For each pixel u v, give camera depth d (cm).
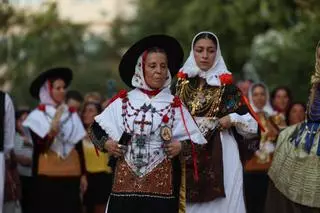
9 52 4044
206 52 1179
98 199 1770
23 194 1638
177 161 987
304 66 3155
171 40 986
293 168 1177
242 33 3747
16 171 1550
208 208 1164
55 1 4156
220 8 3809
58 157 1597
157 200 958
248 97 1752
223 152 1167
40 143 1579
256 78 4212
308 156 1161
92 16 8000
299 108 1691
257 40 4031
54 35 4416
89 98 1961
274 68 4000
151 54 974
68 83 1648
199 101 1174
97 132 1002
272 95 1830
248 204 1705
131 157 966
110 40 6100
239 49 3941
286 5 3653
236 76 4216
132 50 980
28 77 4172
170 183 970
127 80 1006
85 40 5738
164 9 4519
